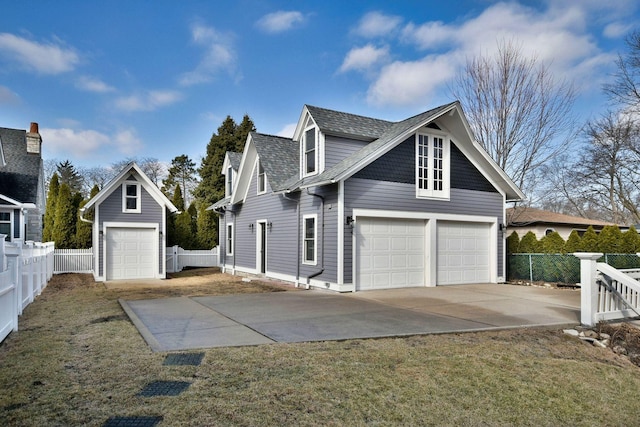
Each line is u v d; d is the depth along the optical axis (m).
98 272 15.80
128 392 3.86
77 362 4.79
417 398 3.88
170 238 23.17
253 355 5.07
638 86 20.92
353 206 11.73
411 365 4.81
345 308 8.77
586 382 4.54
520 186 19.89
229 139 35.75
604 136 23.30
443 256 13.60
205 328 6.70
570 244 14.34
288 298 10.34
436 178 13.56
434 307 8.97
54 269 18.17
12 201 17.94
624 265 13.16
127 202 16.78
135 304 9.30
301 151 13.79
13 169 21.06
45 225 21.33
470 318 7.71
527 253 15.06
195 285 13.84
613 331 6.68
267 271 15.85
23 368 4.57
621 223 27.20
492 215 14.70
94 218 16.86
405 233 12.83
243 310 8.49
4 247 8.08
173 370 4.48
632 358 5.73
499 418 3.57
